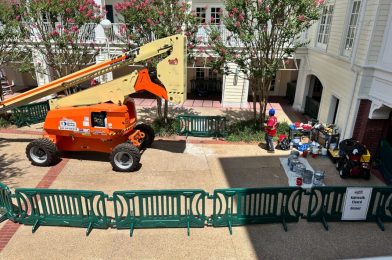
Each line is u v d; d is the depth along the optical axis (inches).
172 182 379.6
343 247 273.1
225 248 271.0
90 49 605.3
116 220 288.5
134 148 390.9
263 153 463.2
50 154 405.7
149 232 289.6
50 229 292.8
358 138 438.6
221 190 281.9
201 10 725.9
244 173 404.2
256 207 315.3
